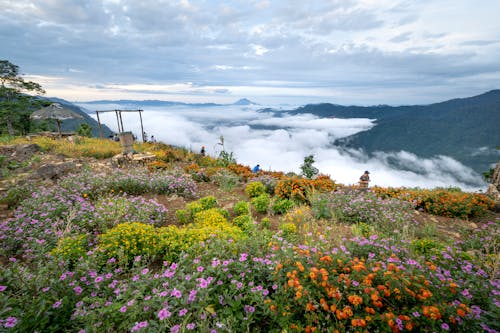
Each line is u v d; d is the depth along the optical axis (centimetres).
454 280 281
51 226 475
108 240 407
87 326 224
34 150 1137
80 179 763
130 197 720
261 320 268
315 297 253
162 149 1572
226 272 295
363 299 241
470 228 643
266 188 945
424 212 761
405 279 246
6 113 3275
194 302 251
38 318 228
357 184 1038
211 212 604
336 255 303
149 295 265
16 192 629
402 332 220
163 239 428
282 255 314
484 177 1388
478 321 222
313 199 718
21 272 277
